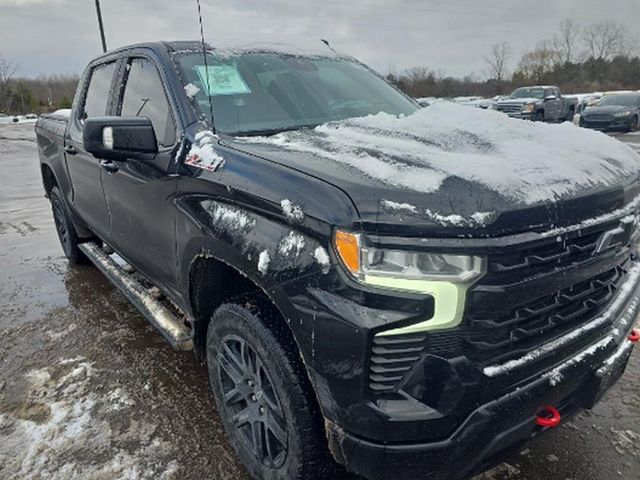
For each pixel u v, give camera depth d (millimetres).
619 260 2043
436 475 1696
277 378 1953
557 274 1737
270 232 1870
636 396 2850
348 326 1620
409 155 1955
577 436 2551
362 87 3336
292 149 2135
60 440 2611
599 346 1973
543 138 2334
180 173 2416
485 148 2105
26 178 11391
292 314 1769
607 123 17766
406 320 1597
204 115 2605
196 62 2914
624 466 2354
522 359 1734
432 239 1588
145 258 3037
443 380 1631
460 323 1627
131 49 3309
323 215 1684
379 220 1601
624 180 2104
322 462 1946
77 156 3916
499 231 1617
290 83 3039
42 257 5680
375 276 1607
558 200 1765
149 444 2576
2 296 4555
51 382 3133
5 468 2430
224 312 2223
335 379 1679
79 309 4207
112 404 2898
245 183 2008
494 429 1708
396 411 1633
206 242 2189
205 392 3002
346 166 1862
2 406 2902
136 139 2453
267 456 2186
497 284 1620
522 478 2299
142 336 3699
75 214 4543
